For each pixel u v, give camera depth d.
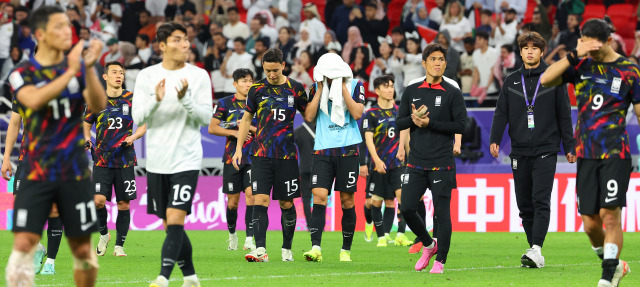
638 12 60.47
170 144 19.98
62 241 39.06
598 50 20.42
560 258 32.69
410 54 60.72
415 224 26.19
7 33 64.31
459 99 25.41
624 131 20.53
